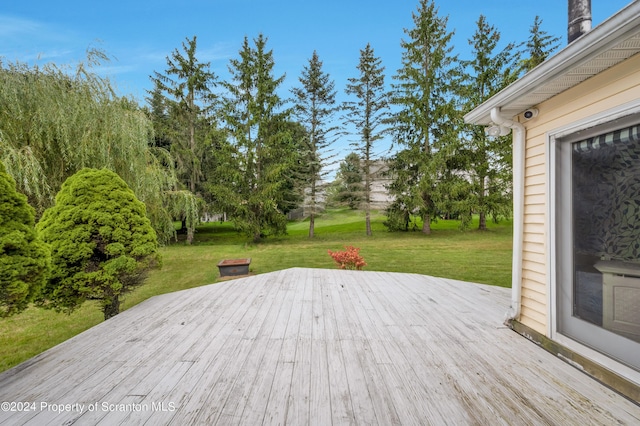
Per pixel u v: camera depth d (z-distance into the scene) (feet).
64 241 10.53
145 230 12.06
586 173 6.95
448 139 45.96
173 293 13.58
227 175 45.16
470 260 27.45
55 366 6.86
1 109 15.30
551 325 7.75
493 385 6.02
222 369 6.71
